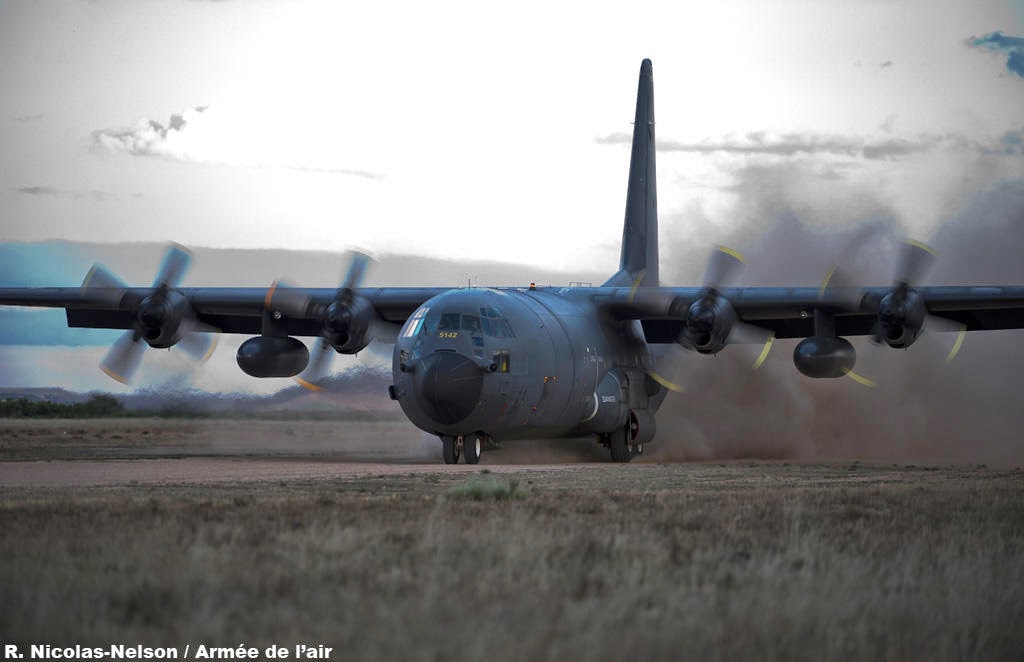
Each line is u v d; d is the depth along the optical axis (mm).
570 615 35062
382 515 58312
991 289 114188
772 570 42500
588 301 126812
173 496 67812
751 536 52938
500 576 41094
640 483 81000
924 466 110188
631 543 48875
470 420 105500
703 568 43656
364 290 128500
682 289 124125
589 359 119812
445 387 103500
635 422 128625
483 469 98688
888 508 64562
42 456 122625
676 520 57844
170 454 130250
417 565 43375
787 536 52094
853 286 117938
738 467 106625
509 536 49312
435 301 109688
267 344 128500
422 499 65875
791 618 35156
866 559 46406
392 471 94625
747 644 32656
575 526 54594
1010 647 34406
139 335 125438
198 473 91562
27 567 41469
